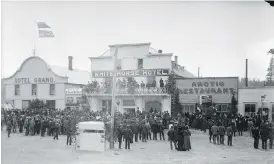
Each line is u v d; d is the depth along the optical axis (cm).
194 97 3828
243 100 3603
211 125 2467
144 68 4009
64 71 4750
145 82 4003
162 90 3788
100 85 4166
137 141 2509
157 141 2553
